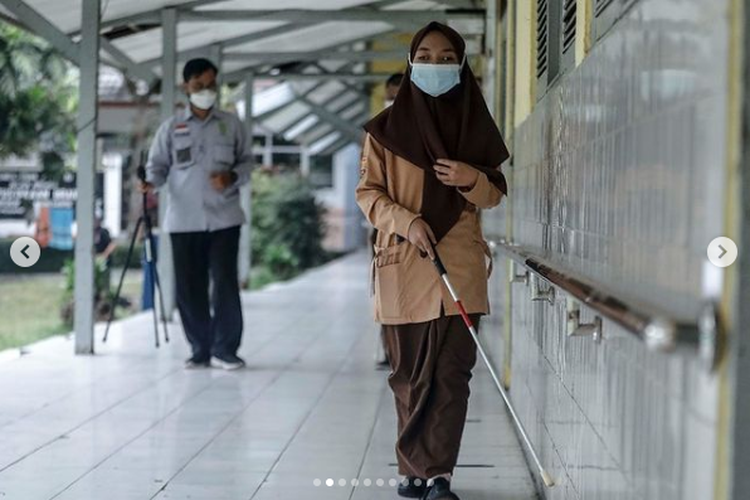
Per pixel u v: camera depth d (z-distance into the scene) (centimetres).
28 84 1817
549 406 480
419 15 1145
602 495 335
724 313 203
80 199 935
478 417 695
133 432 645
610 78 328
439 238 467
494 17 955
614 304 247
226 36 1331
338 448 609
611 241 319
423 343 476
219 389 793
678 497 237
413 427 478
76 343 949
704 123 216
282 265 2562
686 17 231
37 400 740
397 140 464
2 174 2048
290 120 2383
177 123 865
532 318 559
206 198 860
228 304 876
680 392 237
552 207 483
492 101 988
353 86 2112
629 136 294
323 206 2845
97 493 511
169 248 1211
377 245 486
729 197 200
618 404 310
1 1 833
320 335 1137
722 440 206
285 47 1542
